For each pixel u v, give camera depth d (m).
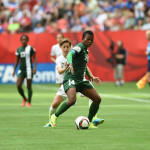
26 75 46.62
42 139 24.08
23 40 47.44
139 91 68.25
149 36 57.47
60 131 27.23
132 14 94.88
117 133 26.34
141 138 24.39
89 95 28.19
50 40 86.06
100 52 85.75
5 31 99.31
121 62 82.12
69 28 97.69
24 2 107.75
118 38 85.56
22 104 46.56
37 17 100.62
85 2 104.06
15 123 31.55
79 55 27.62
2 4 106.00
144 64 85.31
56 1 105.00
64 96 29.30
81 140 23.72
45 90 71.38
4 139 24.14
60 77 41.81
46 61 86.94
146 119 34.03
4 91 70.00
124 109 42.12
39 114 38.00
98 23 99.12
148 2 97.12
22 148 21.36
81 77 28.05
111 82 90.75
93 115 28.83
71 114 37.75
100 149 21.03
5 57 86.50
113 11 100.62
